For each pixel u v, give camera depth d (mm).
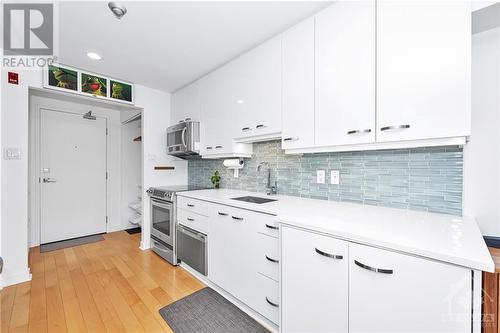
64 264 2504
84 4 1480
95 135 3646
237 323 1582
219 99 2381
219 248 1902
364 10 1286
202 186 3188
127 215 4004
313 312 1107
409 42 1136
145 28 1742
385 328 875
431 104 1078
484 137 1199
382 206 1532
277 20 1639
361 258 935
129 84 2895
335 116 1418
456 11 1019
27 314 1647
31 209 3045
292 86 1661
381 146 1284
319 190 1886
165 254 2621
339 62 1396
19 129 2111
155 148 3170
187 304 1792
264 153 2334
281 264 1261
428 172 1354
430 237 885
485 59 1195
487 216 1193
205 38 1884
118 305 1769
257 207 1536
